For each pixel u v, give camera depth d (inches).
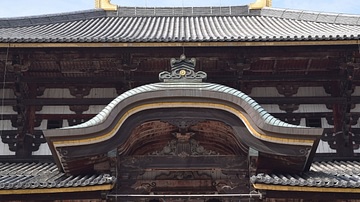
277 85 855.7
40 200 583.2
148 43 797.9
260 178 564.1
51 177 634.2
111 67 840.3
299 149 593.9
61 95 855.1
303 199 584.1
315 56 817.5
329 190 570.3
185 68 647.8
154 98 605.6
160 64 836.0
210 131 633.6
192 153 621.0
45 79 840.9
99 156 600.7
